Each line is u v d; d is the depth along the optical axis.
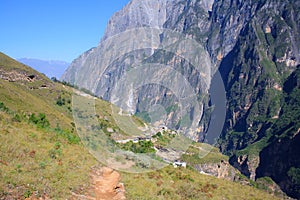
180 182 20.34
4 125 22.23
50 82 89.19
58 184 14.82
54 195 13.55
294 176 174.88
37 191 13.28
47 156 18.52
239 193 21.83
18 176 14.01
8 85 62.12
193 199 17.58
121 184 17.30
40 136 23.14
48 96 77.62
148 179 18.97
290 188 172.88
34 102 58.34
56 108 69.75
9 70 86.62
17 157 16.66
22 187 13.14
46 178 15.05
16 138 19.95
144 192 16.73
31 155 17.81
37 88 82.12
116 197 15.34
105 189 16.56
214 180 24.53
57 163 17.94
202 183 21.94
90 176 17.95
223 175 107.94
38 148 19.61
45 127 28.52
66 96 78.69
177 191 18.39
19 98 52.22
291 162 186.00
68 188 14.82
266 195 23.28
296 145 187.88
